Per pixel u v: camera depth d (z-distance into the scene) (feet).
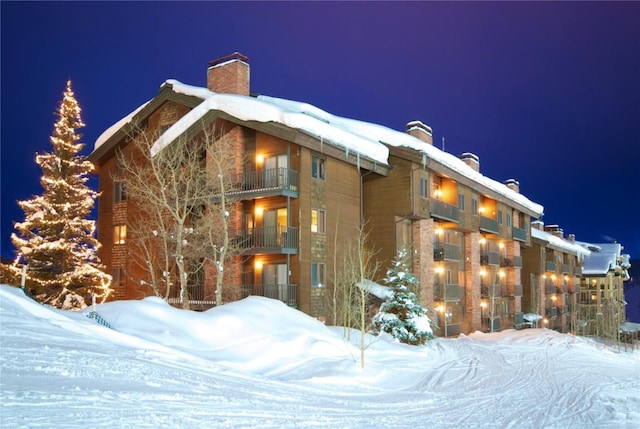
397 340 80.69
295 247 84.69
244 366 50.39
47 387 31.01
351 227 97.45
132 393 32.81
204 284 90.79
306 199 86.53
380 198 104.78
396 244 102.27
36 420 25.23
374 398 45.16
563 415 43.62
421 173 106.22
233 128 91.30
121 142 110.83
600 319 182.39
